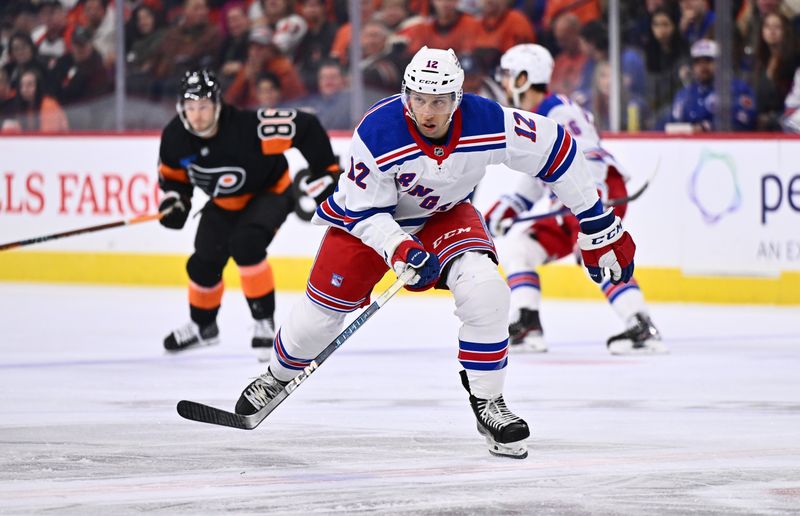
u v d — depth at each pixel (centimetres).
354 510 923
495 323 1074
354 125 2906
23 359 1811
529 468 1070
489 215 1967
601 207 1114
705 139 2502
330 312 1128
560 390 1526
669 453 1137
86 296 2670
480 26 2822
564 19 2747
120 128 3042
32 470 1065
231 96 2986
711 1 2645
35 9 3073
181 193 1800
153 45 3006
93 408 1399
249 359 1825
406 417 1334
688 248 2525
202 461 1104
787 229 2459
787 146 2452
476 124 1041
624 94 2719
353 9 2867
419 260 1032
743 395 1485
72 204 2950
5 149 3003
